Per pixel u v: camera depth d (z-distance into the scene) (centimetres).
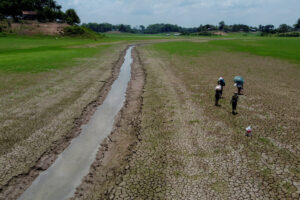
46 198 934
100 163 1157
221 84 1966
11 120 1582
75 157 1212
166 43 8844
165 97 2102
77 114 1738
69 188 988
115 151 1262
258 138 1338
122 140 1377
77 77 2830
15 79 2622
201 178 1008
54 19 12538
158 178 1020
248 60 4331
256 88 2375
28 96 2069
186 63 3938
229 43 8856
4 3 10950
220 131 1430
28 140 1341
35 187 992
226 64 3859
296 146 1249
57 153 1242
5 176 1042
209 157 1159
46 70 3130
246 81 2672
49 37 9562
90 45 7194
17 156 1187
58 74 2938
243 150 1214
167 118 1642
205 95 2141
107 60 4238
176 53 5400
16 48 5897
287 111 1748
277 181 979
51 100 1989
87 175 1069
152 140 1348
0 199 920
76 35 10338
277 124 1523
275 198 888
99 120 1673
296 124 1522
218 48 6694
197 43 8831
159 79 2792
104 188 980
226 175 1023
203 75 2984
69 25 11731
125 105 1962
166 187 962
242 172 1039
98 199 920
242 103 1920
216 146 1258
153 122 1588
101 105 1977
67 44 7288
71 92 2234
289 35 17500
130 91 2352
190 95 2142
